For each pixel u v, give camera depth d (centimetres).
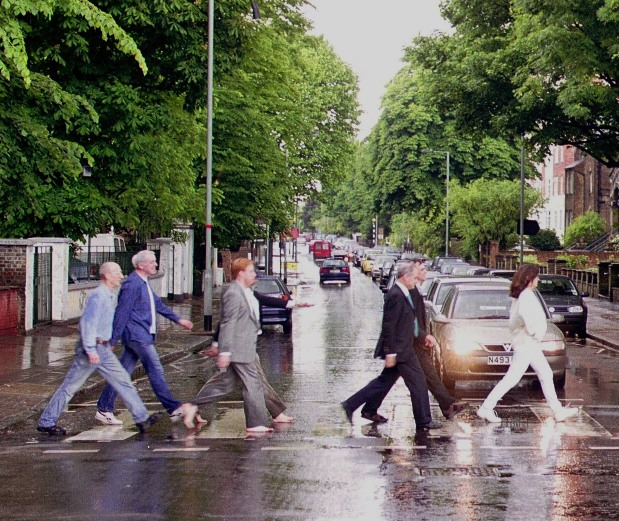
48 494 918
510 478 973
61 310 2870
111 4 2605
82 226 2683
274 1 4875
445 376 1733
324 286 6994
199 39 2817
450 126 4109
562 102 3048
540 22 3006
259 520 812
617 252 6506
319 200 7275
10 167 2292
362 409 1364
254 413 1270
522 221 4925
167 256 4569
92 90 2638
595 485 940
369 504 866
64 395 1284
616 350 2641
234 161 4247
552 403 1360
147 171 2797
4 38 1812
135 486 947
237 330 1269
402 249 10531
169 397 1367
